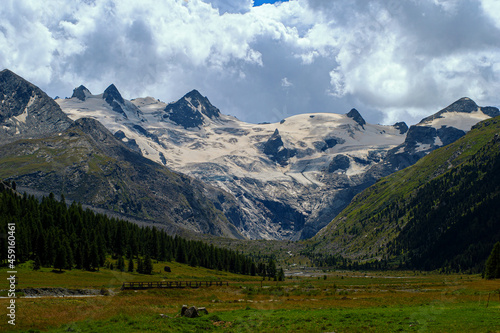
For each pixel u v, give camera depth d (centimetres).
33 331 5047
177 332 4900
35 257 14750
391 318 5559
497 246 14300
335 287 13475
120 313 6075
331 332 4772
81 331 5034
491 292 9081
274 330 4984
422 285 14212
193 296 9950
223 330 5103
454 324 5006
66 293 9438
